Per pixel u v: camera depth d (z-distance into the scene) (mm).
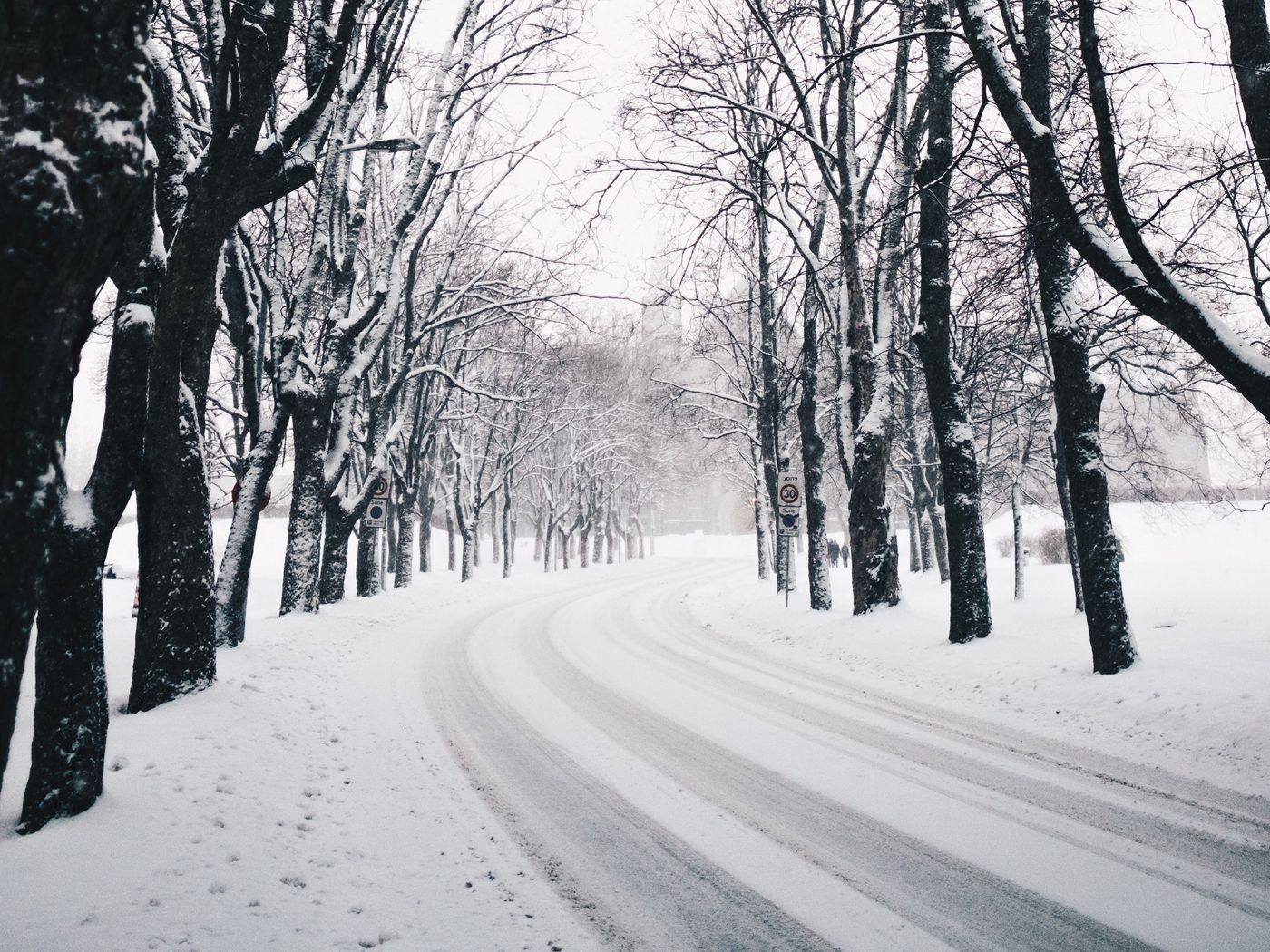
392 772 6637
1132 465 19344
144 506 7672
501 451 38812
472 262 24547
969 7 8555
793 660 13281
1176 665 8516
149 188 3686
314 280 12875
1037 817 5340
